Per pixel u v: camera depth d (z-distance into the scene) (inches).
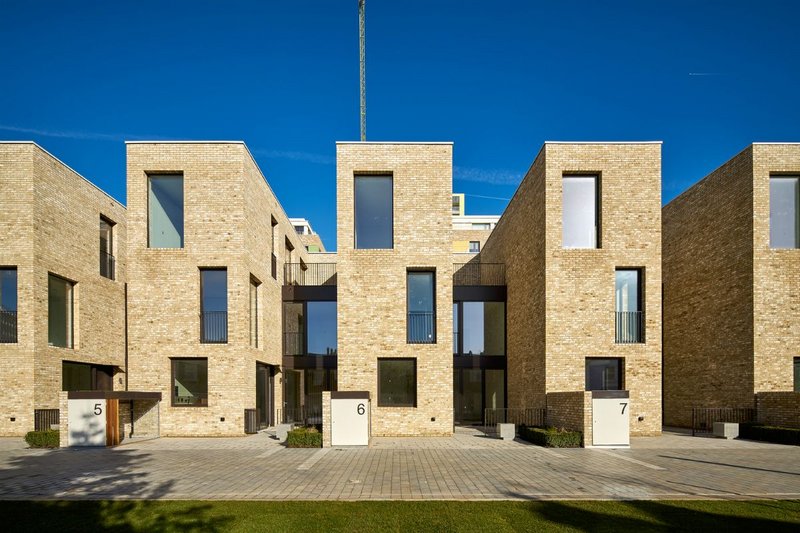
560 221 604.1
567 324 595.5
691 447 493.7
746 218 611.5
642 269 609.0
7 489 317.1
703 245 693.9
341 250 623.5
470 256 1080.2
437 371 607.8
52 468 384.8
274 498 294.0
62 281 606.5
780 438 524.4
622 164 608.7
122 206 724.7
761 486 325.4
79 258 624.4
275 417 729.0
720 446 501.7
